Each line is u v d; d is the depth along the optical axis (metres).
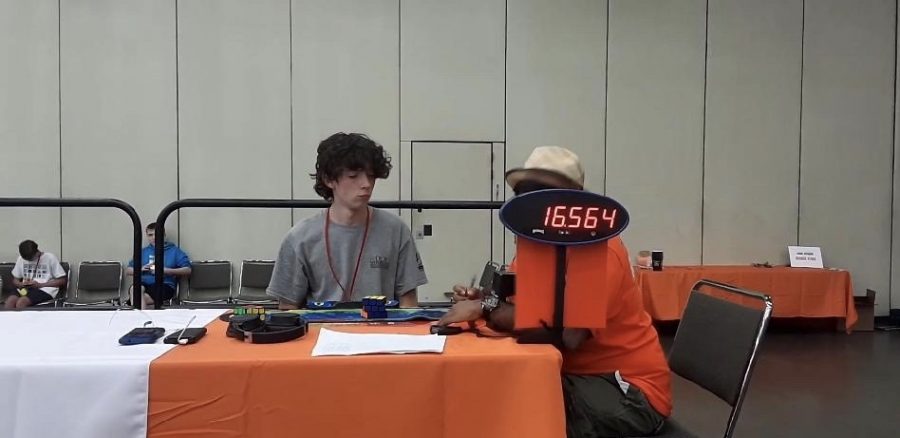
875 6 6.05
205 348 1.19
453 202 2.18
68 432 1.05
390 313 1.56
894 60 6.11
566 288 1.24
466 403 1.13
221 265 5.49
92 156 5.42
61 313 1.58
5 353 1.14
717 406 3.36
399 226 1.98
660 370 1.49
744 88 5.98
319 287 1.89
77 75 5.38
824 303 5.41
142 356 1.12
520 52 5.79
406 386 1.12
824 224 6.11
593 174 5.89
